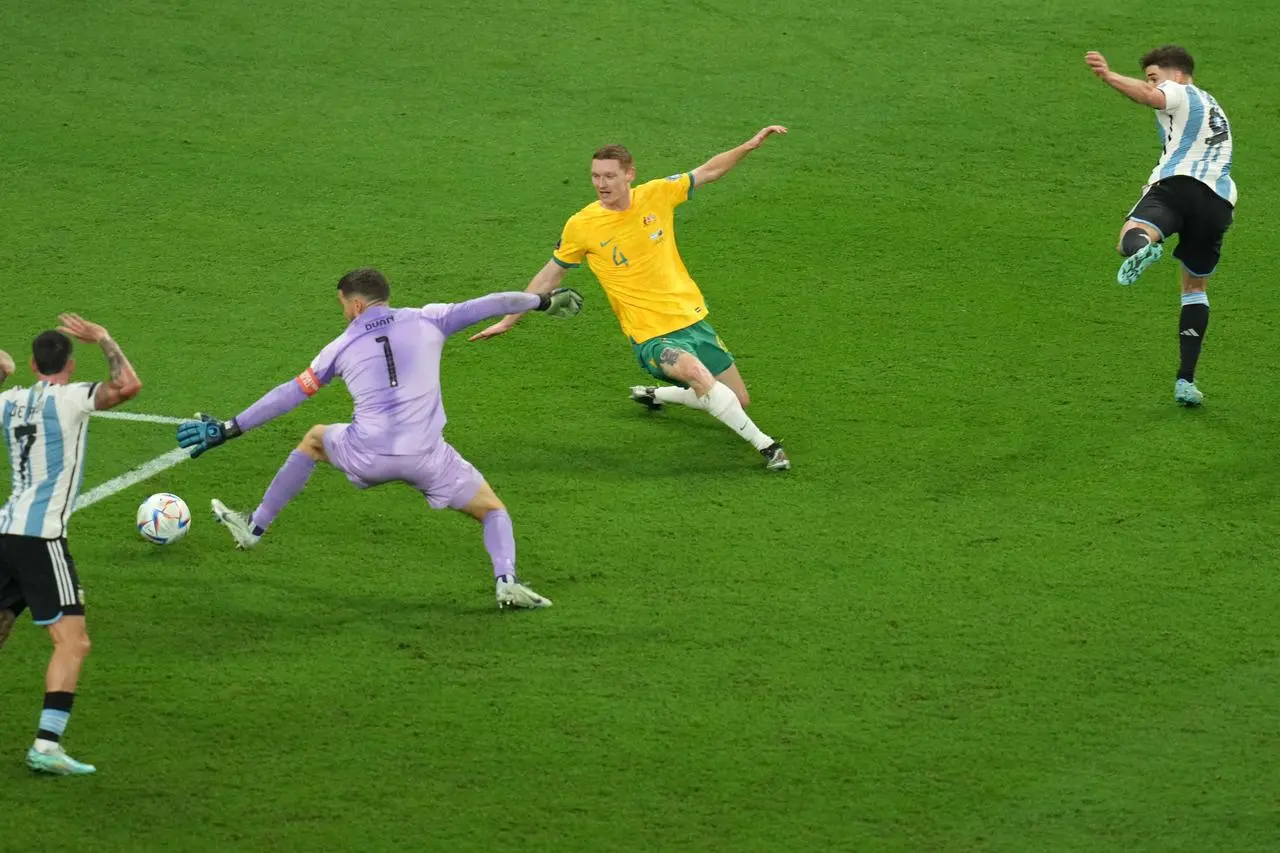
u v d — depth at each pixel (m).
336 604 28.16
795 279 42.47
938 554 29.77
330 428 28.45
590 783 23.16
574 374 37.91
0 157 48.25
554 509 31.55
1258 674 25.94
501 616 27.73
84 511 31.45
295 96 52.69
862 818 22.39
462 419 35.59
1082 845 21.83
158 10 58.50
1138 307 40.84
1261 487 32.22
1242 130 50.47
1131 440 34.28
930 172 48.38
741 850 21.70
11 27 56.94
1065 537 30.36
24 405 23.89
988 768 23.53
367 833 22.02
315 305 40.75
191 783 23.12
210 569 29.31
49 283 41.53
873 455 33.78
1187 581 28.81
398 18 58.31
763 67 54.78
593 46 56.25
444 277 42.22
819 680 25.77
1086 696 25.33
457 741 24.16
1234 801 22.75
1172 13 58.31
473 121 51.22
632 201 33.19
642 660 26.36
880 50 55.97
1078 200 46.78
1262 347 38.69
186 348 38.50
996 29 57.34
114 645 26.73
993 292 41.69
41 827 22.08
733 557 29.70
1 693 25.39
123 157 48.56
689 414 36.09
